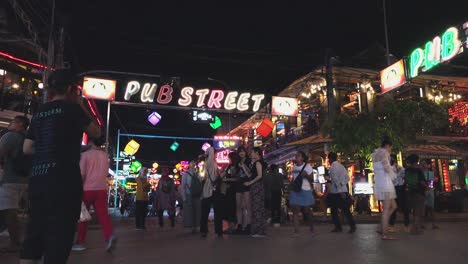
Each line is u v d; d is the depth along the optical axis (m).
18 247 6.30
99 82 16.84
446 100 21.14
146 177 12.30
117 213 29.86
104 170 6.63
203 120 19.56
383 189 7.63
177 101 18.53
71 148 2.88
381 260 5.15
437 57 14.58
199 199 10.27
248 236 8.90
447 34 14.17
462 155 18.61
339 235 8.62
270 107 20.25
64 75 3.10
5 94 18.42
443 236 8.10
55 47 14.62
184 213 10.19
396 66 16.73
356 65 21.59
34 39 14.26
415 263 4.93
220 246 6.95
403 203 10.03
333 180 9.49
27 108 19.09
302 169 8.99
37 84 19.61
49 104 2.97
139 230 11.38
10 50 17.17
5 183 6.23
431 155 18.06
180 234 9.78
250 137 32.94
